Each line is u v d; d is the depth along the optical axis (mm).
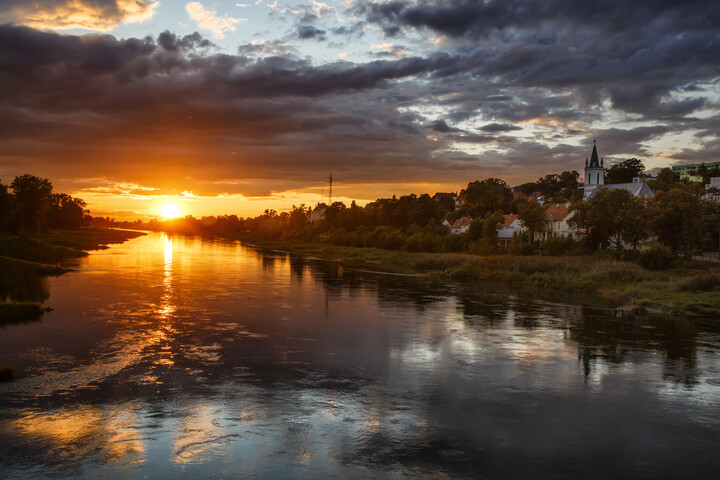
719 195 166750
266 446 12922
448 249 98438
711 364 21469
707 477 11781
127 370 19266
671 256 56938
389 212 143250
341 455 12508
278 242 170625
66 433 13453
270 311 33531
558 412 15680
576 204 71688
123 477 11234
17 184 121875
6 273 51219
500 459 12469
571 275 51781
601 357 22469
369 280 55875
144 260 80000
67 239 124438
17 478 11086
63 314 30594
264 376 18844
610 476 11734
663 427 14641
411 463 12172
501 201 153625
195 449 12664
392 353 22672
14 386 17156
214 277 55844
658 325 30156
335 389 17484
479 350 23516
